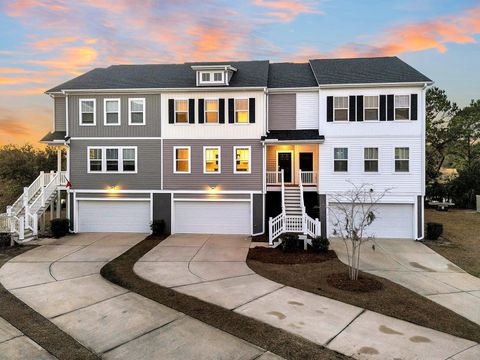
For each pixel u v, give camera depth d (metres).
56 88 17.86
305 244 13.40
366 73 17.17
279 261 11.73
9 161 30.61
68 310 7.28
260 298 8.05
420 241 15.35
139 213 17.47
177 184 17.22
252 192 16.86
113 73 19.52
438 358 5.31
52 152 33.88
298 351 5.46
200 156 17.08
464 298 8.30
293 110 17.25
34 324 6.54
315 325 6.51
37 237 15.59
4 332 6.18
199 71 16.78
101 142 17.34
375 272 10.59
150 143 17.23
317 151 18.12
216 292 8.51
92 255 12.57
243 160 16.95
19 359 5.20
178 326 6.45
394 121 15.87
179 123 17.11
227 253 12.94
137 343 5.76
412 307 7.55
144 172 17.30
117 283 9.24
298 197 16.50
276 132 17.08
